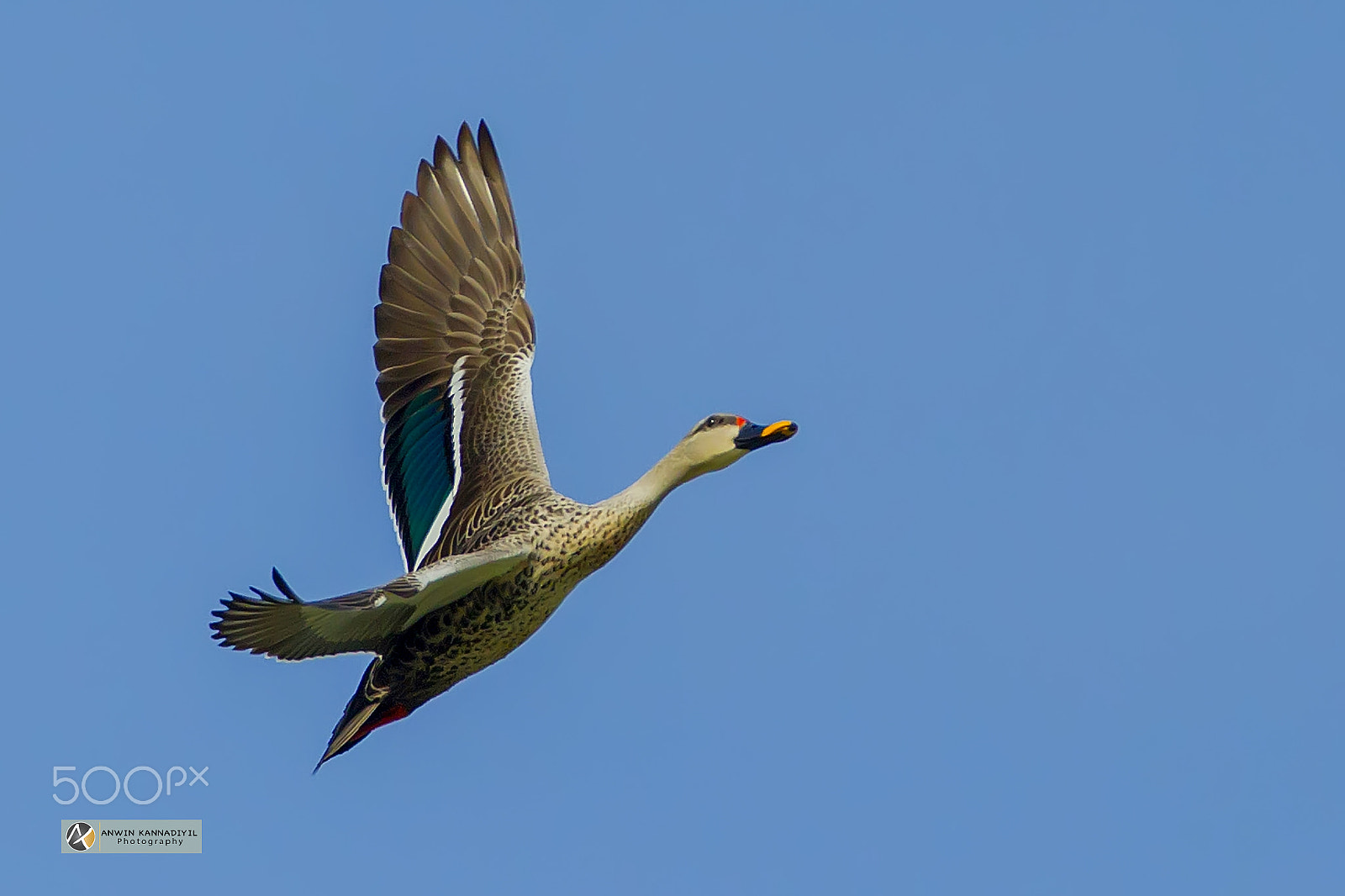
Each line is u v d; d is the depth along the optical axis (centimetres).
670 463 1414
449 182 1572
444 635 1302
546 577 1338
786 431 1406
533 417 1470
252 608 1118
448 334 1516
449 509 1439
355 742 1312
